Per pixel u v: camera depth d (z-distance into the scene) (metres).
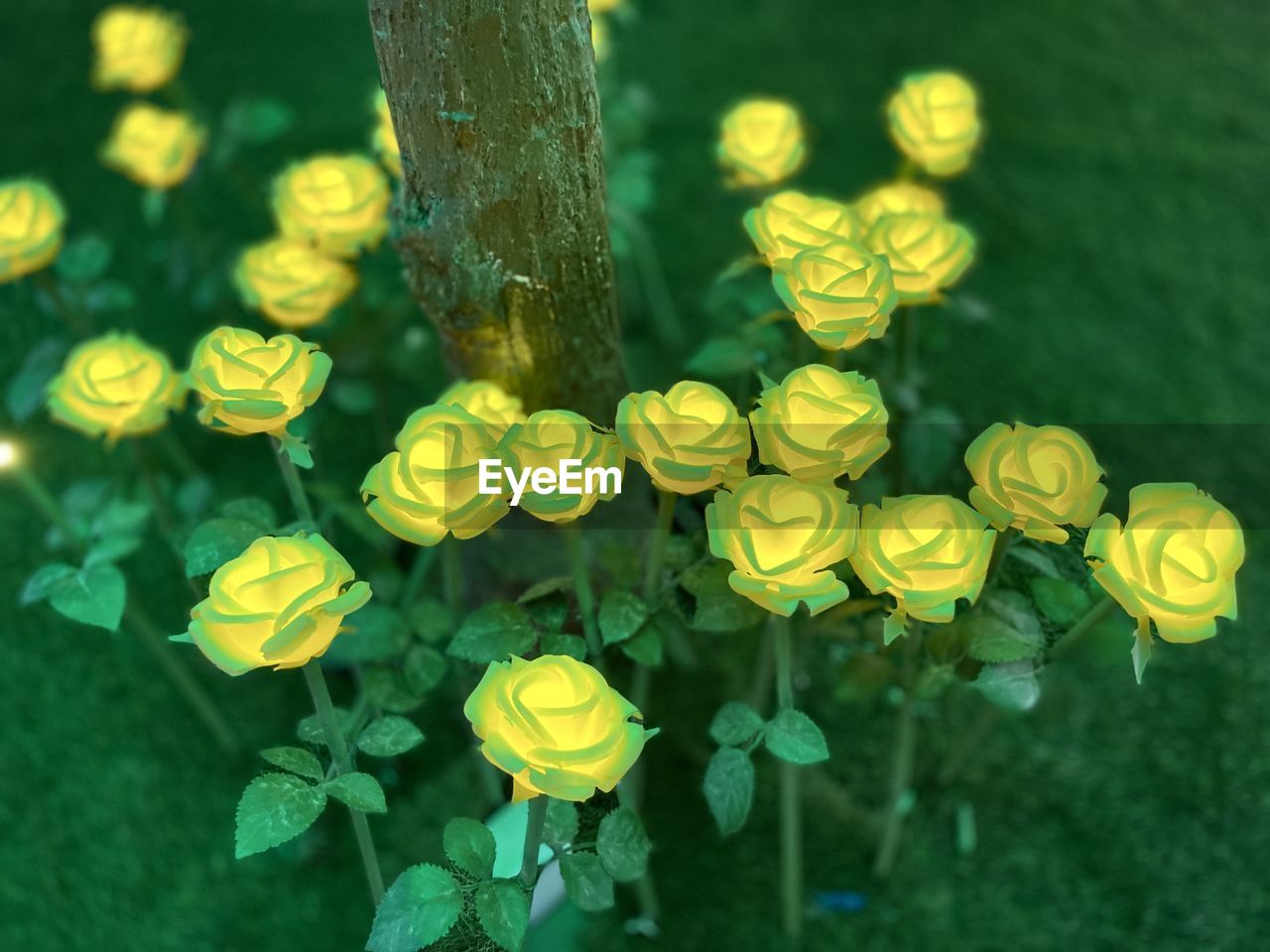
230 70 1.89
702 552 0.81
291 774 0.70
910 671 0.82
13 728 1.15
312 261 0.91
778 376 0.87
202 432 1.39
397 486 0.62
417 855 0.97
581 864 0.69
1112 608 0.69
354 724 0.77
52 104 1.86
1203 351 1.45
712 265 1.58
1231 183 1.66
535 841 0.63
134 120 1.18
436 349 1.10
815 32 1.97
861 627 0.86
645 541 0.94
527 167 0.70
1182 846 1.04
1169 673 1.16
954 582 0.61
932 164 0.94
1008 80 1.85
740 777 0.72
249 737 1.13
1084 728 1.12
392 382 1.39
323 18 2.01
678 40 1.97
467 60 0.65
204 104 1.82
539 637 0.77
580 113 0.70
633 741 0.56
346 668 1.11
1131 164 1.70
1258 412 1.38
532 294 0.77
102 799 1.10
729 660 1.07
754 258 0.79
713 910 1.01
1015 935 1.00
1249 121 1.75
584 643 0.77
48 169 1.74
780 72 1.89
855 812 1.07
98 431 0.84
